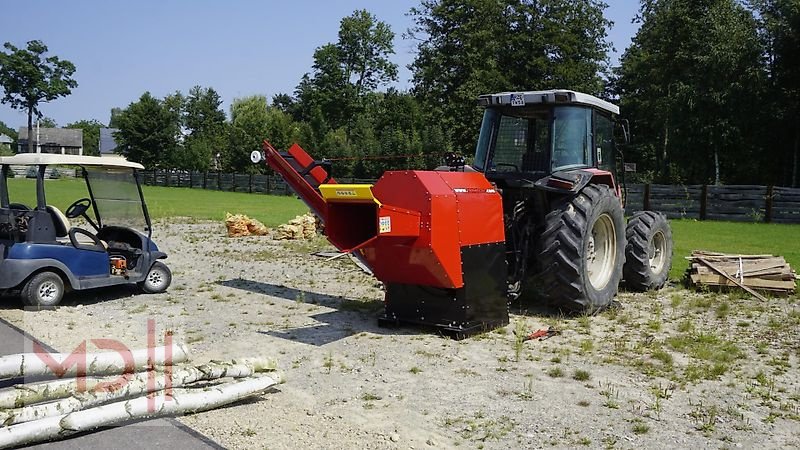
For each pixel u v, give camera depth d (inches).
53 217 322.0
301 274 420.5
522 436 173.8
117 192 355.6
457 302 265.9
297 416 187.3
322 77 2277.3
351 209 265.1
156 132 2381.9
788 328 284.8
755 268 362.3
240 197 1362.0
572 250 287.9
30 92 2933.1
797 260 501.0
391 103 1708.9
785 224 857.5
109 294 351.6
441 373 223.3
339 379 217.5
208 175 1717.5
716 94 1320.1
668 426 180.9
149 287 354.0
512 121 328.2
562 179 296.2
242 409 192.7
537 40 1509.6
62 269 314.8
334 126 2282.2
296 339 264.4
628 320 297.6
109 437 173.5
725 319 300.8
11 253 302.0
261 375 207.9
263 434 175.2
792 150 1368.1
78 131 3671.3
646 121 1558.8
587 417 186.4
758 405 197.0
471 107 1462.8
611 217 311.4
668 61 1472.7
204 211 951.6
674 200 941.2
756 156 1366.9
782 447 168.7
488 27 1535.4
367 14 2311.8
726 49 1307.8
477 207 269.3
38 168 316.2
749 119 1347.2
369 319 298.2
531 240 313.7
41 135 3550.7
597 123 341.7
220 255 504.4
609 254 316.5
